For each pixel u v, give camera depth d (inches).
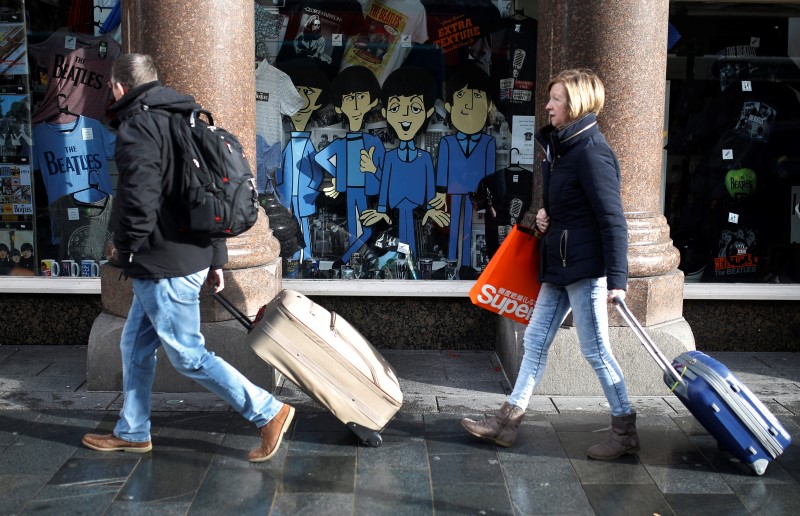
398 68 226.4
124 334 151.1
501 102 227.3
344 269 230.8
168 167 135.0
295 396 186.4
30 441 159.6
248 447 158.1
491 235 231.9
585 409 181.5
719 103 228.2
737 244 231.0
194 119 136.7
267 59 224.7
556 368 189.0
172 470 147.9
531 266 162.2
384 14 224.4
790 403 186.7
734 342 226.5
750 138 229.6
